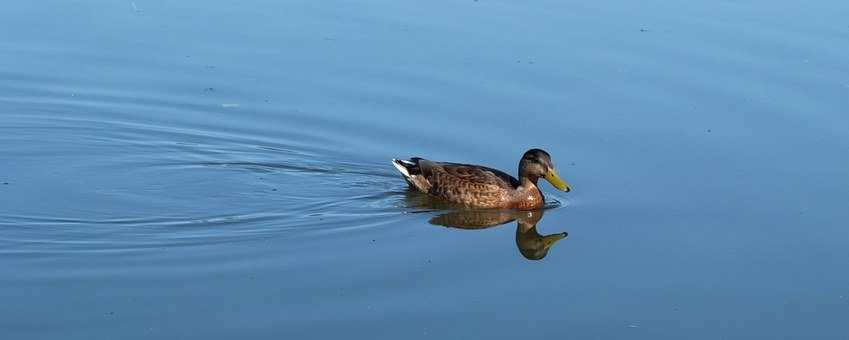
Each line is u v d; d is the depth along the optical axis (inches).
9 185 723.4
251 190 729.0
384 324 555.8
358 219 692.1
